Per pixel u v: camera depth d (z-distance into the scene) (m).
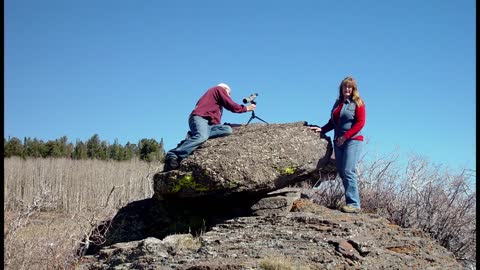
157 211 7.29
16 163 19.61
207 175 6.43
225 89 7.15
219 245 5.46
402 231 6.45
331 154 7.18
